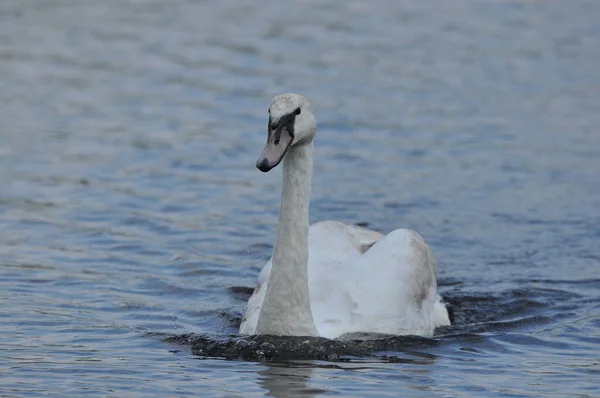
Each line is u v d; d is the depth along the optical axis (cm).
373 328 1262
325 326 1241
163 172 2011
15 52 2842
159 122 2309
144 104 2441
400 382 1106
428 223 1780
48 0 3469
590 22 3278
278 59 2814
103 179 1964
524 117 2395
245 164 2073
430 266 1401
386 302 1288
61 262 1564
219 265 1581
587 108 2466
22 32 3052
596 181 1995
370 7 3406
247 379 1104
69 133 2228
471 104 2475
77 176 1975
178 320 1344
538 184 1980
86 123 2294
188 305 1411
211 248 1650
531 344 1281
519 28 3197
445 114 2397
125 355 1191
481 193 1930
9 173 1978
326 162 2084
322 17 3262
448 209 1848
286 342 1191
